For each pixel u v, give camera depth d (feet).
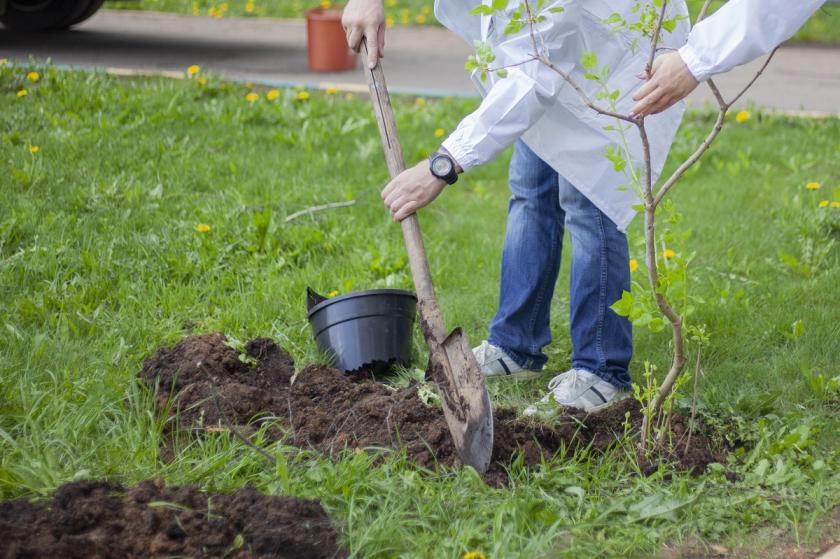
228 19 38.78
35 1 31.71
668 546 7.95
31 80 21.94
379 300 11.07
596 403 10.29
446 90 26.53
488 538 7.72
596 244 10.11
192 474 8.38
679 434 9.53
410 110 23.52
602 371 10.36
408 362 11.27
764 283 13.97
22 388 9.32
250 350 11.00
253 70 27.86
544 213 10.76
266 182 17.39
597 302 10.24
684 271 8.59
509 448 9.10
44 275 12.73
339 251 14.73
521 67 8.94
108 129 19.30
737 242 15.62
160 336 11.43
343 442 9.17
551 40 8.97
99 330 11.43
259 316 12.30
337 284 13.53
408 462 8.85
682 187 18.93
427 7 41.73
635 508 8.24
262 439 9.05
